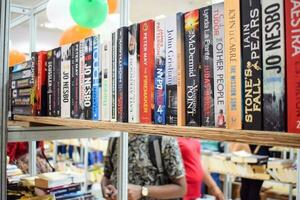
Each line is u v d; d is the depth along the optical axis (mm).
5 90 1202
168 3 2975
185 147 2074
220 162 2984
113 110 874
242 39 552
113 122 858
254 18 534
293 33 483
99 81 939
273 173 2572
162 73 719
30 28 2037
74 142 4883
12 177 1493
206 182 2576
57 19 1443
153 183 1692
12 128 1231
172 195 1657
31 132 1272
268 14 515
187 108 655
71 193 1369
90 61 979
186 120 657
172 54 695
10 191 1303
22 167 1891
